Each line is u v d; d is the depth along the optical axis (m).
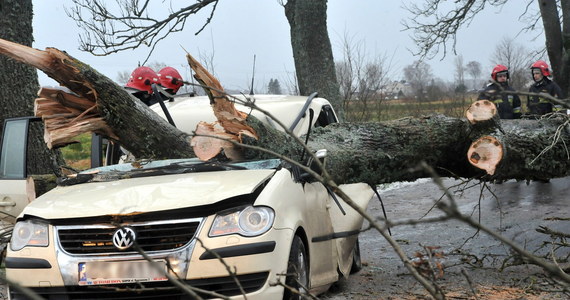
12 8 10.65
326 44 16.03
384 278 6.91
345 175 6.40
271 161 5.48
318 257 5.41
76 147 22.64
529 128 7.23
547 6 21.41
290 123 6.49
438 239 8.95
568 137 7.30
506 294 5.91
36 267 4.76
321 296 6.08
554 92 13.27
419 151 6.84
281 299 4.64
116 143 6.54
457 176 7.30
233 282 4.56
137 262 4.56
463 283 6.42
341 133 6.64
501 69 13.64
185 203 4.62
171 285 4.55
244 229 4.60
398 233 9.58
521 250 2.38
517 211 10.70
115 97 6.05
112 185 5.28
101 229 4.69
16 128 7.16
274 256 4.61
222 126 5.66
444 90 27.53
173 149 6.25
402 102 23.00
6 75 10.55
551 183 13.13
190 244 4.55
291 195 5.05
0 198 7.10
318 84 15.97
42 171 10.32
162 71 10.30
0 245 7.19
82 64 5.98
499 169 6.65
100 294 4.66
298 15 15.98
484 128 6.67
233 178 5.03
